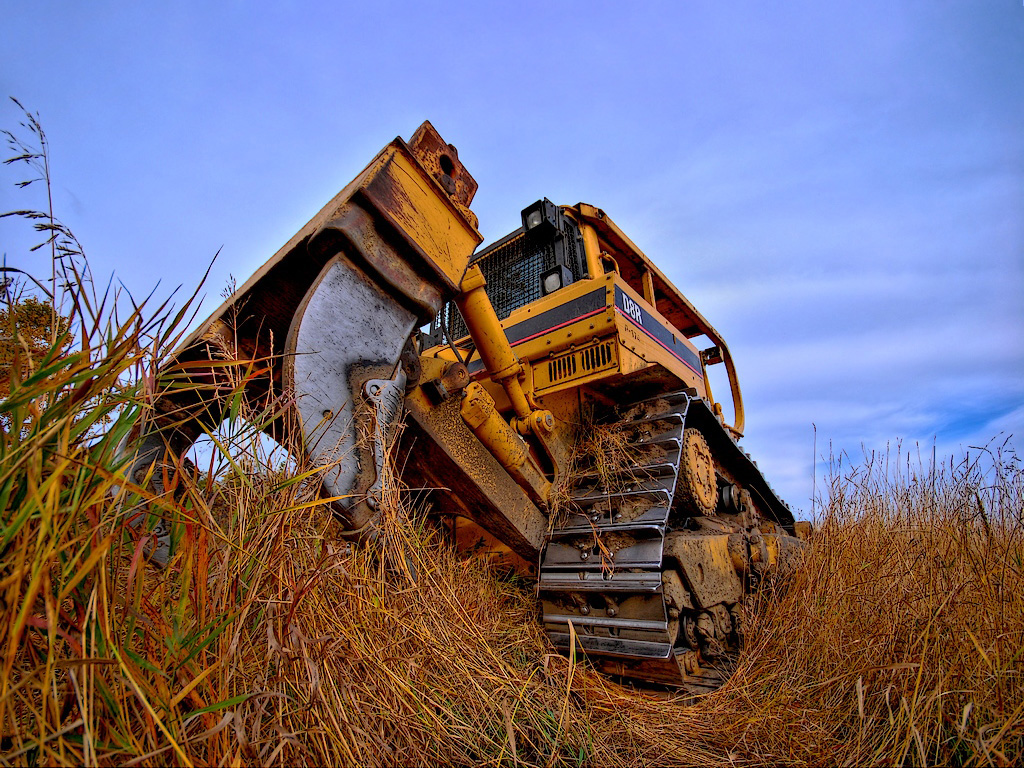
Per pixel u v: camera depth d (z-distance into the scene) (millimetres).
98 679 873
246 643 1160
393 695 1390
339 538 1698
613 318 3668
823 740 1896
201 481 1308
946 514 2645
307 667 1104
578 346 3852
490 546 3676
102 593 901
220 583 1122
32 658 930
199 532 1141
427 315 2105
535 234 4531
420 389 2572
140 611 1054
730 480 4660
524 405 3502
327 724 1155
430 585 1820
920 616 2008
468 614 2037
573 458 3707
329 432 1657
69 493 924
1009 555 2119
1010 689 1688
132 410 1084
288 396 1577
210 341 1956
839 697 2080
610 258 4750
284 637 1151
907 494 3088
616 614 2799
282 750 1044
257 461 1357
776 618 2770
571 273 4352
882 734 1781
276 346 2373
